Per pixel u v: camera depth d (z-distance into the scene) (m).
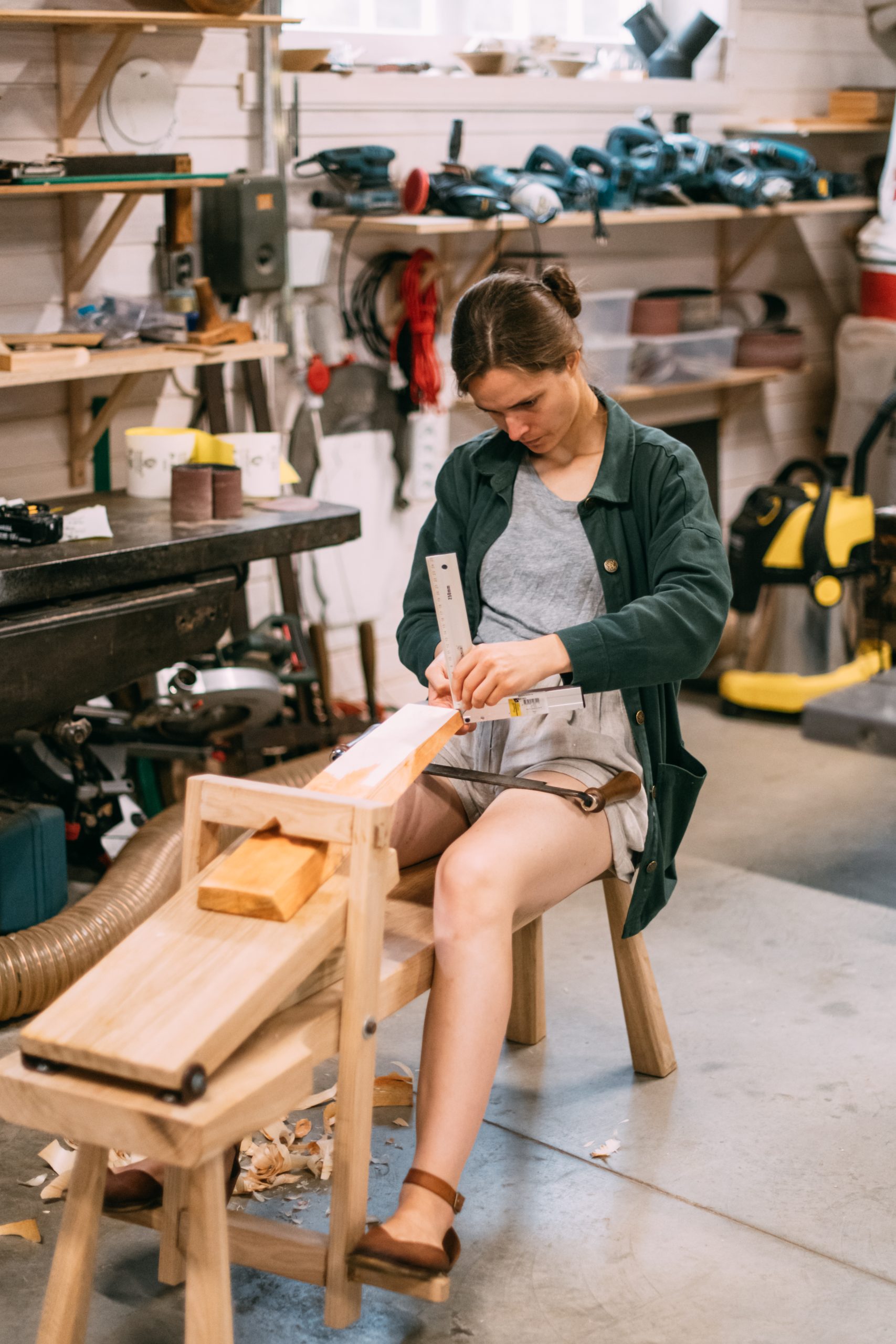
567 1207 2.10
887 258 5.14
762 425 5.65
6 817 2.81
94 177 3.06
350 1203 1.69
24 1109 1.47
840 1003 2.74
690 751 4.30
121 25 3.23
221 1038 1.43
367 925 1.62
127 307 3.38
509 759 2.12
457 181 3.95
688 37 4.88
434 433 4.32
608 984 2.81
